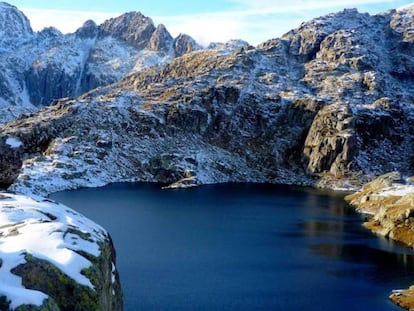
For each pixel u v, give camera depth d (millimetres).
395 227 143750
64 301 37344
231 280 100438
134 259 115938
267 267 110250
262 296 90938
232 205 199125
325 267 110562
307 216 176125
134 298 88812
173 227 154375
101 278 41531
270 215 177500
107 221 162875
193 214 177750
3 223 47344
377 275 104938
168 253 121688
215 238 139375
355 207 197625
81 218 54312
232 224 160000
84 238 45469
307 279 101625
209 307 84625
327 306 86188
